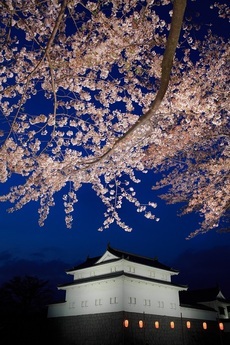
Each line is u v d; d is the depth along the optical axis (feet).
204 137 39.99
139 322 94.12
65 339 104.58
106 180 37.40
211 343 117.91
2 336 114.11
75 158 31.96
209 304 138.31
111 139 33.47
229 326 126.82
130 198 37.14
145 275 108.78
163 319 102.89
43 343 111.75
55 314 113.80
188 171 48.85
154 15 29.35
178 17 15.71
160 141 37.63
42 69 31.48
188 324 106.42
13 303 148.97
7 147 28.66
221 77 35.88
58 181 31.99
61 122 30.55
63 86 31.37
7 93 28.37
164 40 30.37
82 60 28.35
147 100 32.35
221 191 35.29
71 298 111.45
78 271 117.29
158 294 106.52
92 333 96.84
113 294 97.60
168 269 116.37
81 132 33.22
